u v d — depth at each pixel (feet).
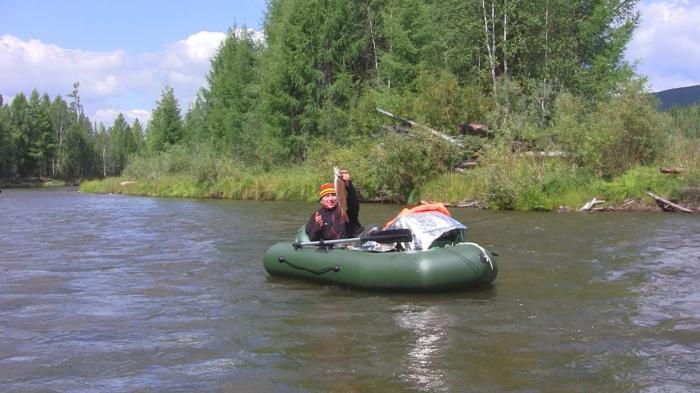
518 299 20.52
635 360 14.30
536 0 71.67
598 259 27.40
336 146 78.54
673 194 47.75
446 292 21.74
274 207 64.85
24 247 35.24
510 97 66.69
